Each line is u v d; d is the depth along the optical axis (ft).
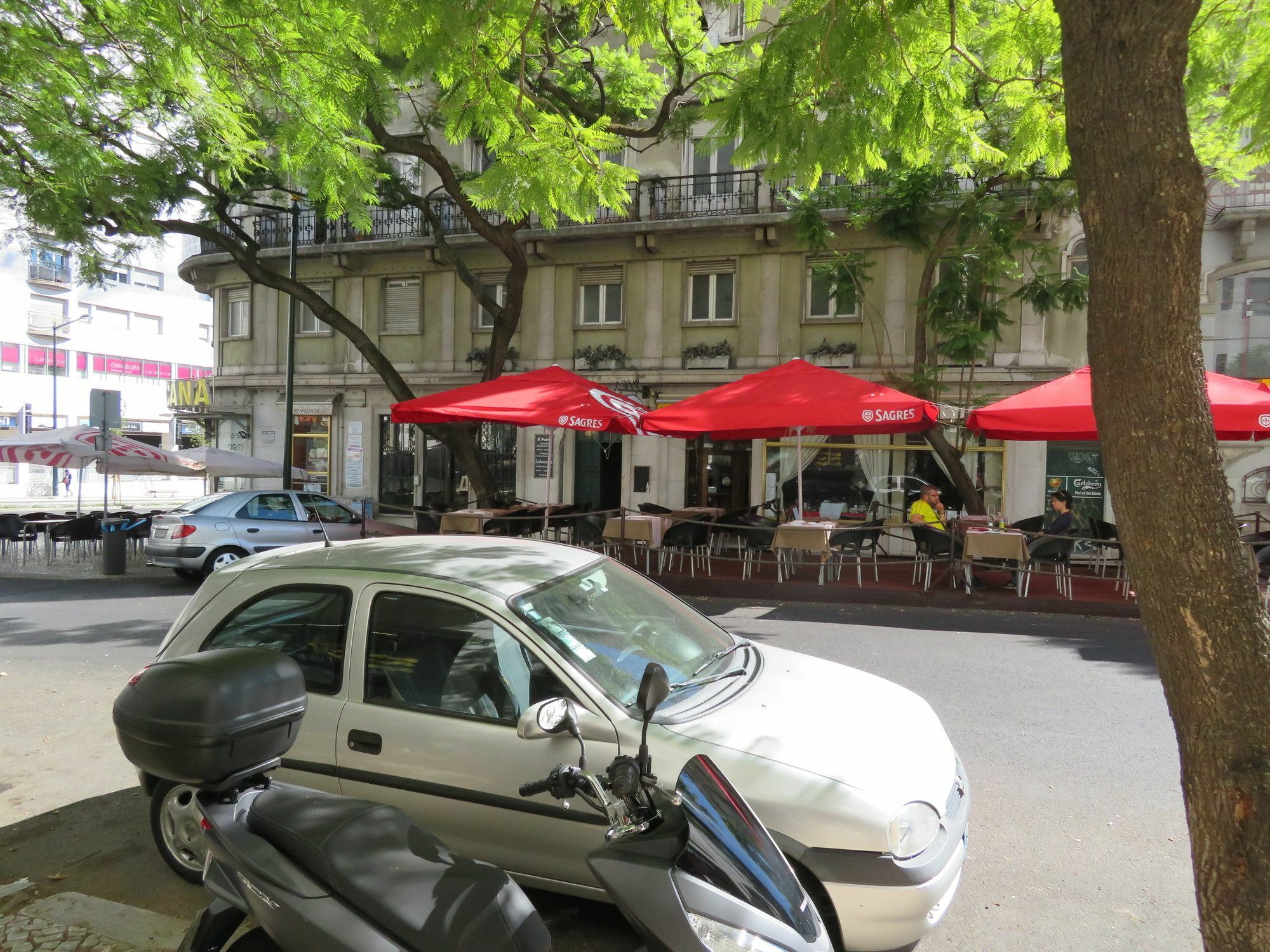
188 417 72.38
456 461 65.67
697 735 9.90
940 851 9.32
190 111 21.72
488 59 19.76
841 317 55.01
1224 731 6.33
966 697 21.01
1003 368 51.39
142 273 164.76
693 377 57.36
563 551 13.88
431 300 65.10
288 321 68.80
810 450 55.47
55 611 34.42
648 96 47.75
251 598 12.33
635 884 6.37
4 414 142.72
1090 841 13.34
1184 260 6.47
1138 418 6.55
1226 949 6.33
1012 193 45.44
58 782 15.97
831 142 18.57
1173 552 6.45
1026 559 34.53
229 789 7.32
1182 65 6.53
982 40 21.08
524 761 10.12
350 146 23.50
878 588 37.73
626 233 57.72
